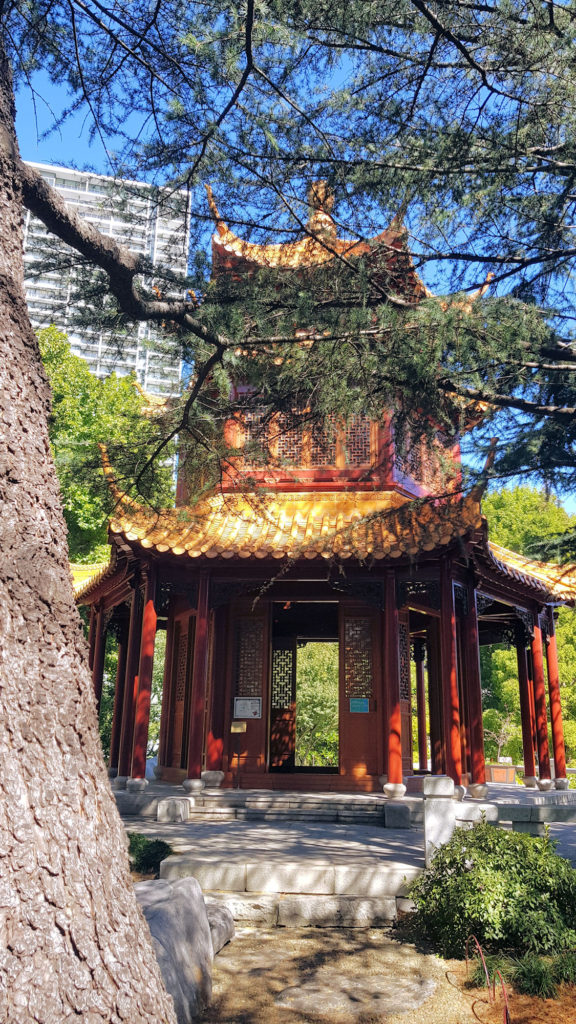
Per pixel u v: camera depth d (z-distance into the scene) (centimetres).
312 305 746
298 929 809
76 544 2380
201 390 882
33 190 523
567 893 726
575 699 2834
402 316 707
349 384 785
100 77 595
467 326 675
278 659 2031
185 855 954
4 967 238
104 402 2334
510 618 1912
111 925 267
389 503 1519
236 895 847
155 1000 272
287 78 630
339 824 1295
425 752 2223
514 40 654
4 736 265
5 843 252
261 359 795
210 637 1669
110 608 1891
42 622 288
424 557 1380
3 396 311
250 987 644
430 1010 600
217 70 578
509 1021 554
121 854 287
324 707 3312
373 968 691
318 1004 607
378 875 855
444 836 860
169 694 1833
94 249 593
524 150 685
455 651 1379
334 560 1334
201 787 1425
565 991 634
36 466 313
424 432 802
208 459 941
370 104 690
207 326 733
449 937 719
